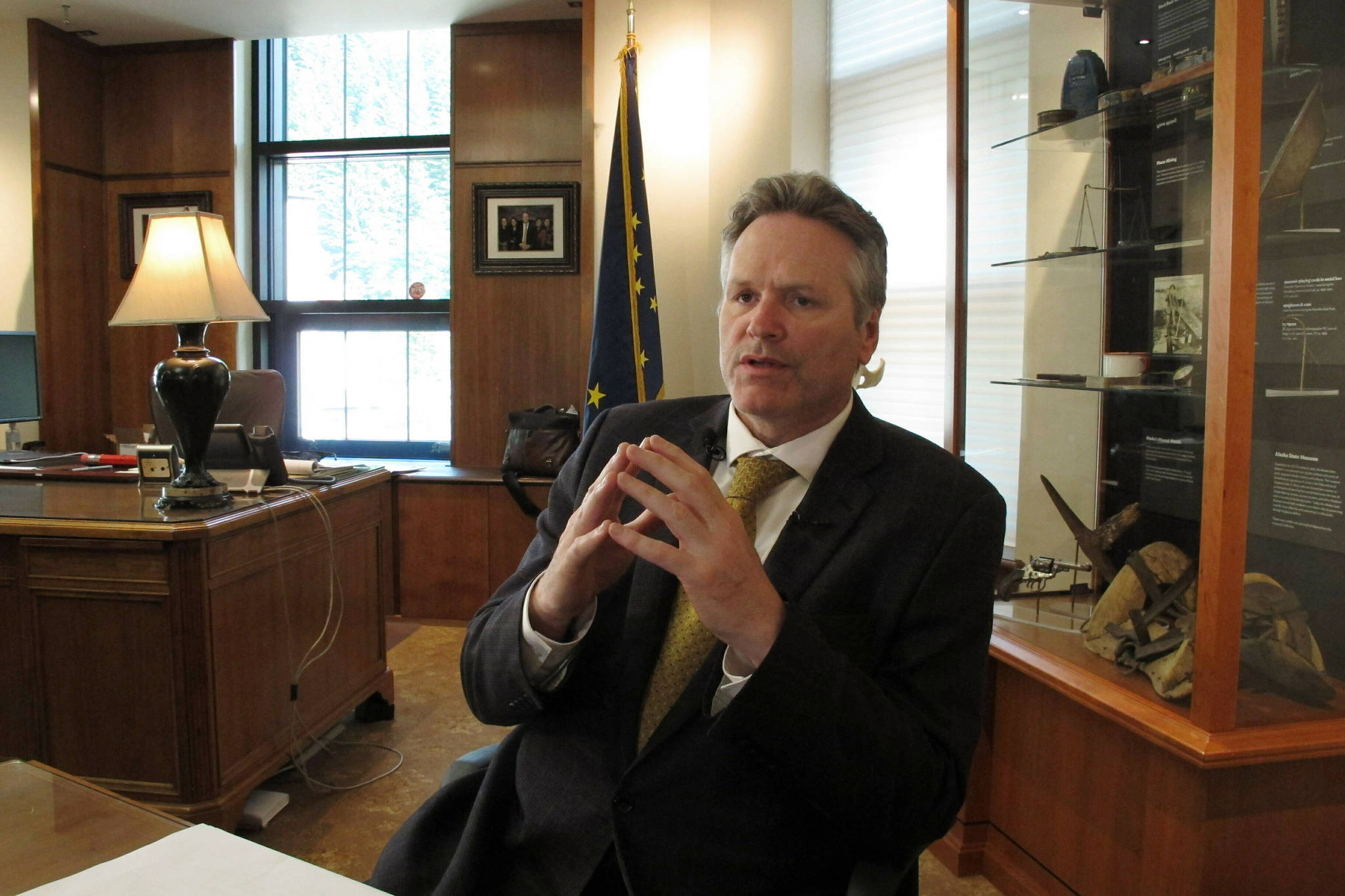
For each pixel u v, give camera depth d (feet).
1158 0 5.29
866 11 9.52
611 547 3.04
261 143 14.52
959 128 6.81
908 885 3.20
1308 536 4.47
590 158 11.31
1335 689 4.53
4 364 11.60
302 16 13.04
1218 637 4.37
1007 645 6.07
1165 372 5.18
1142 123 5.41
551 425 12.18
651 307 10.22
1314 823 4.59
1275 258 4.27
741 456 3.46
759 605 2.65
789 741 2.61
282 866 2.53
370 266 14.67
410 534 12.52
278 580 7.56
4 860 2.68
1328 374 4.41
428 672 10.85
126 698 6.61
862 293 3.20
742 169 10.60
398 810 7.52
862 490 3.23
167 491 7.04
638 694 3.22
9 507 7.17
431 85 14.28
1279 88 4.20
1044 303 6.20
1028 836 6.03
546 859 3.18
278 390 10.89
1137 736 4.94
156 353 14.52
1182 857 4.61
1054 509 6.09
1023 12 6.20
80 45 13.92
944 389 8.12
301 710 7.91
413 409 14.78
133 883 2.43
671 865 2.92
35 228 13.37
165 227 7.36
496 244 13.39
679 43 11.15
